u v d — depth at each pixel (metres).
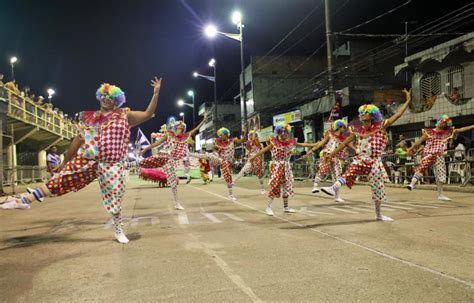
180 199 12.30
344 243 5.52
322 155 11.16
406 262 4.51
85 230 7.07
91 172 5.85
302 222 7.33
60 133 33.28
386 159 16.48
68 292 3.80
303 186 16.41
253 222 7.47
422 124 20.20
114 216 5.98
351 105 26.89
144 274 4.30
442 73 19.59
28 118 23.94
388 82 34.47
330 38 18.55
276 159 8.45
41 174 28.09
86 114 5.83
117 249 5.50
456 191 12.44
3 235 6.79
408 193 12.15
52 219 8.62
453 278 3.93
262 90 43.16
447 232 6.07
